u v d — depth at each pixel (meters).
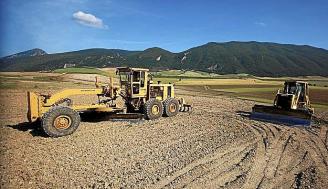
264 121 17.97
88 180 7.73
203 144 11.70
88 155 9.71
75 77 69.56
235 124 16.41
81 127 14.01
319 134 14.79
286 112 17.47
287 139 13.38
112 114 15.55
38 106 12.65
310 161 10.30
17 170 8.20
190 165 9.19
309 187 8.01
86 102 21.75
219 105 26.23
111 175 8.11
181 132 13.70
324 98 38.38
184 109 20.62
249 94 41.50
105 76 77.12
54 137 11.92
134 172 8.38
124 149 10.53
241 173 8.85
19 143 10.91
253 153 10.83
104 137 12.17
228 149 11.20
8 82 41.69
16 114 17.08
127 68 16.45
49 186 7.32
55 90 32.44
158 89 17.98
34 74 81.06
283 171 9.25
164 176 8.21
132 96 16.42
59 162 8.96
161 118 17.34
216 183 8.00
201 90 49.47
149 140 11.95
